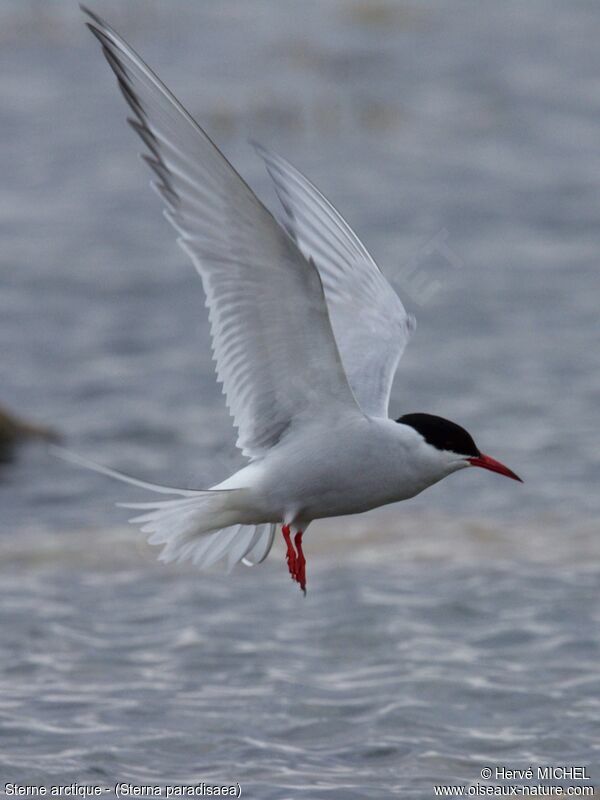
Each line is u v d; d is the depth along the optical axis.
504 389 19.27
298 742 10.16
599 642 11.90
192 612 12.66
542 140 31.62
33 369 20.06
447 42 38.38
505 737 10.22
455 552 14.10
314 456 7.60
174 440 17.45
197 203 7.07
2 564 13.88
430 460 7.81
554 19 41.12
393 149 30.83
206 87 33.97
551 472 16.45
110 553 14.18
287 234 6.89
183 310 22.48
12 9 39.75
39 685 11.08
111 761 9.76
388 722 10.43
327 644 11.96
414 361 20.41
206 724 10.39
